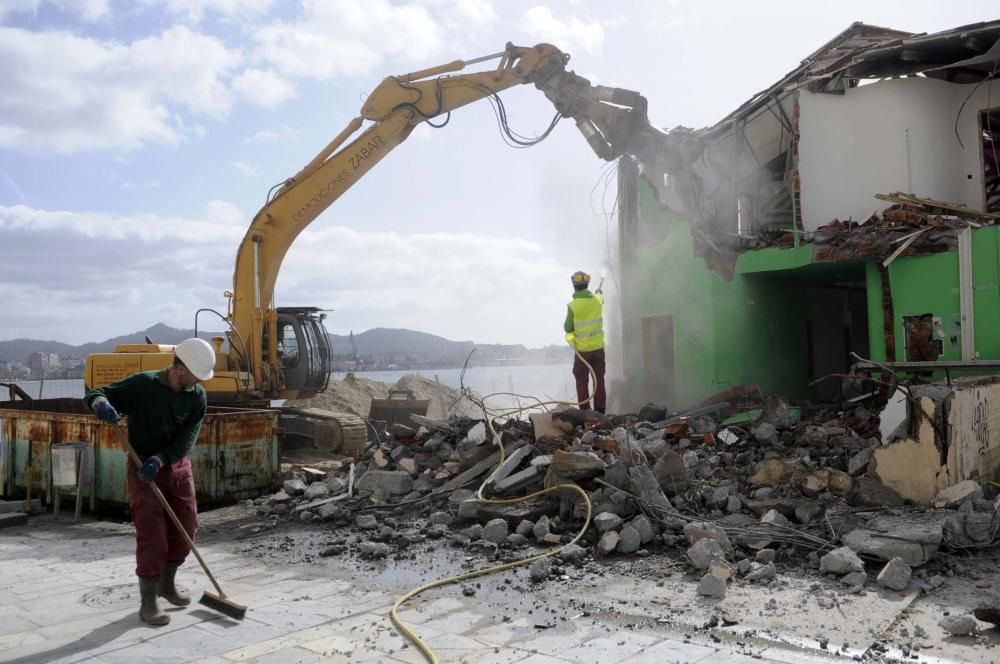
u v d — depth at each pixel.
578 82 12.20
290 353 14.75
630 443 8.30
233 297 13.51
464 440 10.09
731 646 4.30
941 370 10.32
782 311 14.03
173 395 5.19
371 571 6.52
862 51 12.19
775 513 6.82
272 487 10.49
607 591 5.54
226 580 6.29
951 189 12.59
